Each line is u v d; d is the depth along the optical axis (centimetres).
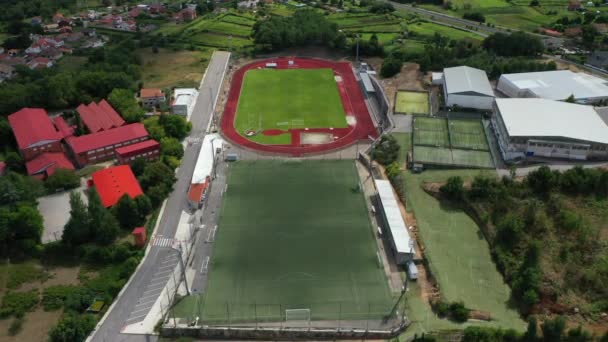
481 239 12375
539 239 11669
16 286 10938
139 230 11950
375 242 12288
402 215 13162
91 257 11725
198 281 11131
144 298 10694
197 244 12231
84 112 18150
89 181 14325
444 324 10006
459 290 10831
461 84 18738
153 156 15750
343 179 14775
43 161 15100
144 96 19312
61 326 9456
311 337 9862
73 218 11788
